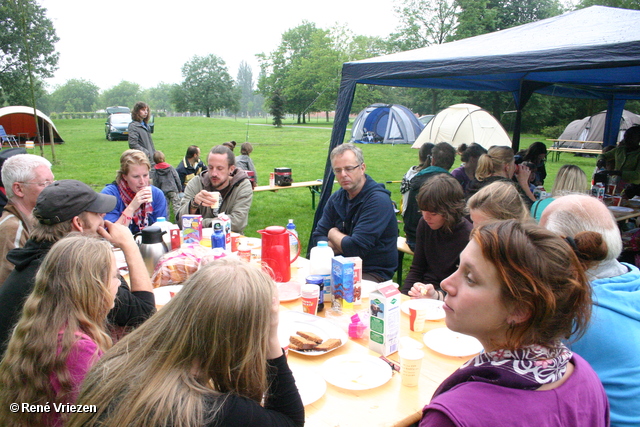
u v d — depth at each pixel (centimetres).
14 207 233
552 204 164
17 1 1202
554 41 347
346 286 199
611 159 648
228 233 294
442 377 150
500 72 338
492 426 78
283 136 2555
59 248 132
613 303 128
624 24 357
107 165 1277
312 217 727
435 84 622
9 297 158
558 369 85
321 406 133
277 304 104
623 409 121
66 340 122
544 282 78
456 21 3073
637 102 2180
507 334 85
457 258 253
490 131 1248
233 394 93
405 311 202
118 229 186
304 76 4247
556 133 2431
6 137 1555
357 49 4278
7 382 121
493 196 214
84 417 91
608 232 145
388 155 1564
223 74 6875
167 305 98
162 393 86
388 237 299
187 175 706
